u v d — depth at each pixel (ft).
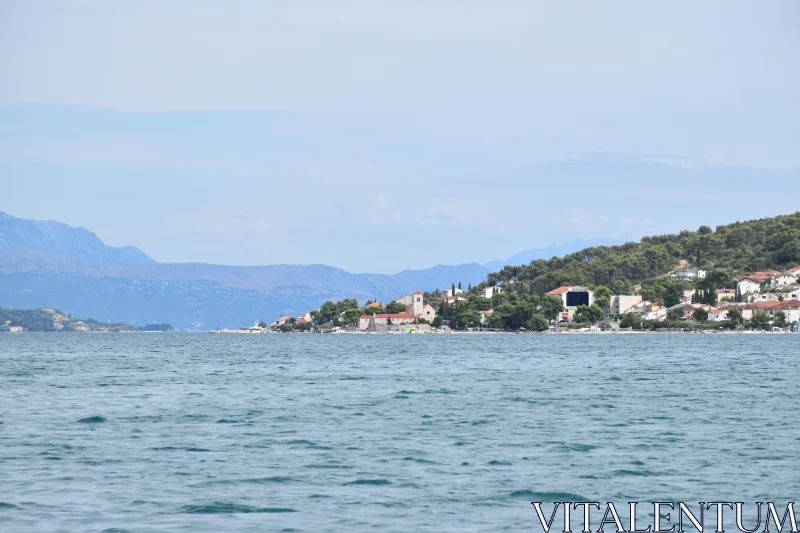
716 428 252.83
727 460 201.05
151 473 186.09
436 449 215.72
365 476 182.91
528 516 153.17
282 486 173.99
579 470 189.37
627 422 266.16
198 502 160.66
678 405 314.14
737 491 170.60
